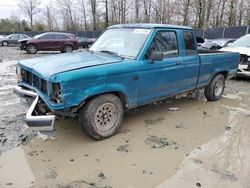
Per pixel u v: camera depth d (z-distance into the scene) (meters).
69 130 4.39
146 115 5.30
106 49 4.74
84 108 3.79
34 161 3.45
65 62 3.89
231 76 6.78
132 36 4.57
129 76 4.08
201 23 32.62
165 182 3.07
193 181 3.10
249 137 4.37
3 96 6.34
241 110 5.83
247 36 9.77
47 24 60.75
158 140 4.15
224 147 3.98
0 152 3.64
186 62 5.12
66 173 3.21
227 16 36.81
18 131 4.30
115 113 4.12
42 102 3.74
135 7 41.72
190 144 4.05
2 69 10.74
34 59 4.39
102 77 3.71
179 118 5.19
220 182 3.08
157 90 4.65
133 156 3.64
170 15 36.03
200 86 5.82
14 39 27.77
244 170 3.35
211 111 5.71
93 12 45.28
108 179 3.11
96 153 3.69
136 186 3.00
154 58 4.23
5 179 3.07
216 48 14.41
